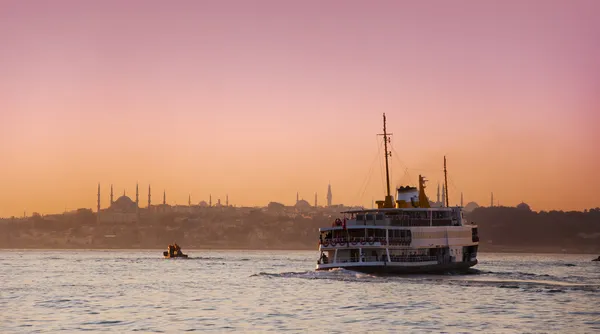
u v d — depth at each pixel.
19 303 151.12
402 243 184.50
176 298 159.38
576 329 111.56
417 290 161.88
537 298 148.50
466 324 115.94
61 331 111.56
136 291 179.88
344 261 190.62
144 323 119.19
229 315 127.88
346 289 164.62
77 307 143.00
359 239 184.50
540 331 109.75
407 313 127.88
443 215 198.00
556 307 135.12
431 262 193.00
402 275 187.50
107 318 125.62
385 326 114.25
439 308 133.75
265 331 110.25
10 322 121.50
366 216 190.00
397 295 153.50
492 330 110.38
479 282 178.88
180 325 116.81
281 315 126.94
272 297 155.88
